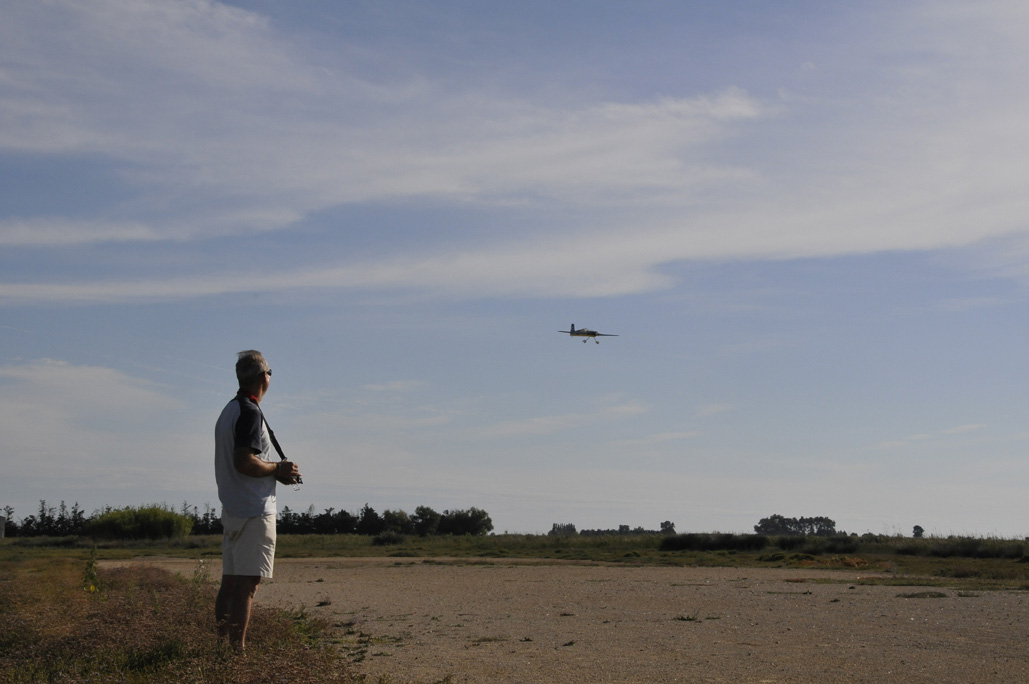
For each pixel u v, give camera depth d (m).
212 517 53.62
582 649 6.86
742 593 13.03
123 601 7.62
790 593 12.97
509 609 10.53
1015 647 6.88
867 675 5.60
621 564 24.59
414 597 12.54
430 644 7.23
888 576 18.09
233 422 5.36
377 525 58.00
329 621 8.73
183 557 28.05
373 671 5.70
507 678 5.48
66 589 9.76
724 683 5.32
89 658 5.20
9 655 5.39
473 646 7.09
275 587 14.88
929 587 14.39
